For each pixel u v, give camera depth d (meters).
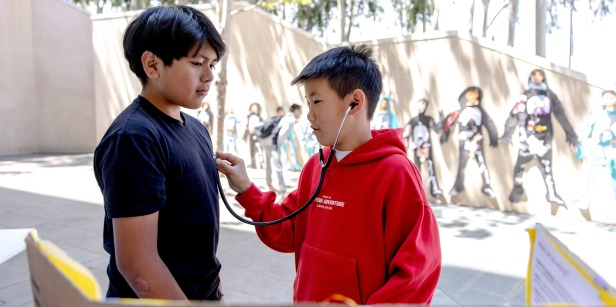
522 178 5.66
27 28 12.17
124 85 10.69
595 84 5.09
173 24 1.09
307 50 8.22
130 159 1.02
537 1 8.34
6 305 2.79
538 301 0.64
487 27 12.81
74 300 0.52
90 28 13.03
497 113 5.80
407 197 1.16
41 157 11.48
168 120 1.18
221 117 7.20
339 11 12.13
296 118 6.82
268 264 3.62
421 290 1.10
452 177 6.21
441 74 6.21
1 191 6.70
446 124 6.21
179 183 1.14
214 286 1.28
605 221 5.12
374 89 1.27
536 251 0.65
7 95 11.84
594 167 5.16
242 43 8.94
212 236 1.23
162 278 1.04
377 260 1.17
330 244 1.22
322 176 1.30
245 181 1.50
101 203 5.87
